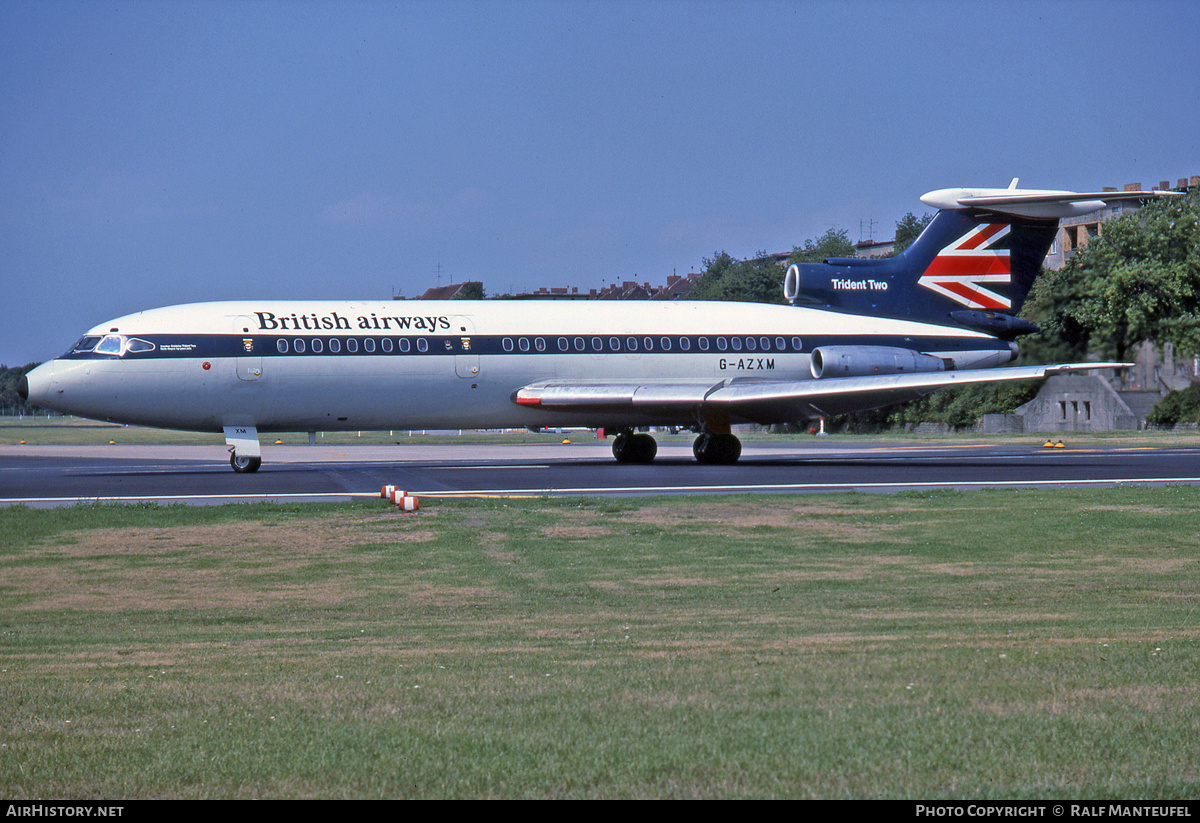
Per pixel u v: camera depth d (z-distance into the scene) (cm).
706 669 1945
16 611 3059
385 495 5684
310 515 5047
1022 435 15312
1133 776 1295
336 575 3634
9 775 1363
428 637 2512
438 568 3747
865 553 3959
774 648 2191
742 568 3662
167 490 6419
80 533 4572
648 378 8381
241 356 7525
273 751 1448
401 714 1638
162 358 7394
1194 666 1886
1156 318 16650
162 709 1703
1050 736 1443
